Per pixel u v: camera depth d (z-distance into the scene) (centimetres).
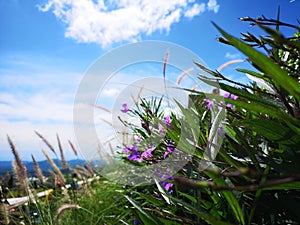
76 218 65
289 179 8
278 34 9
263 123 18
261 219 22
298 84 11
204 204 23
